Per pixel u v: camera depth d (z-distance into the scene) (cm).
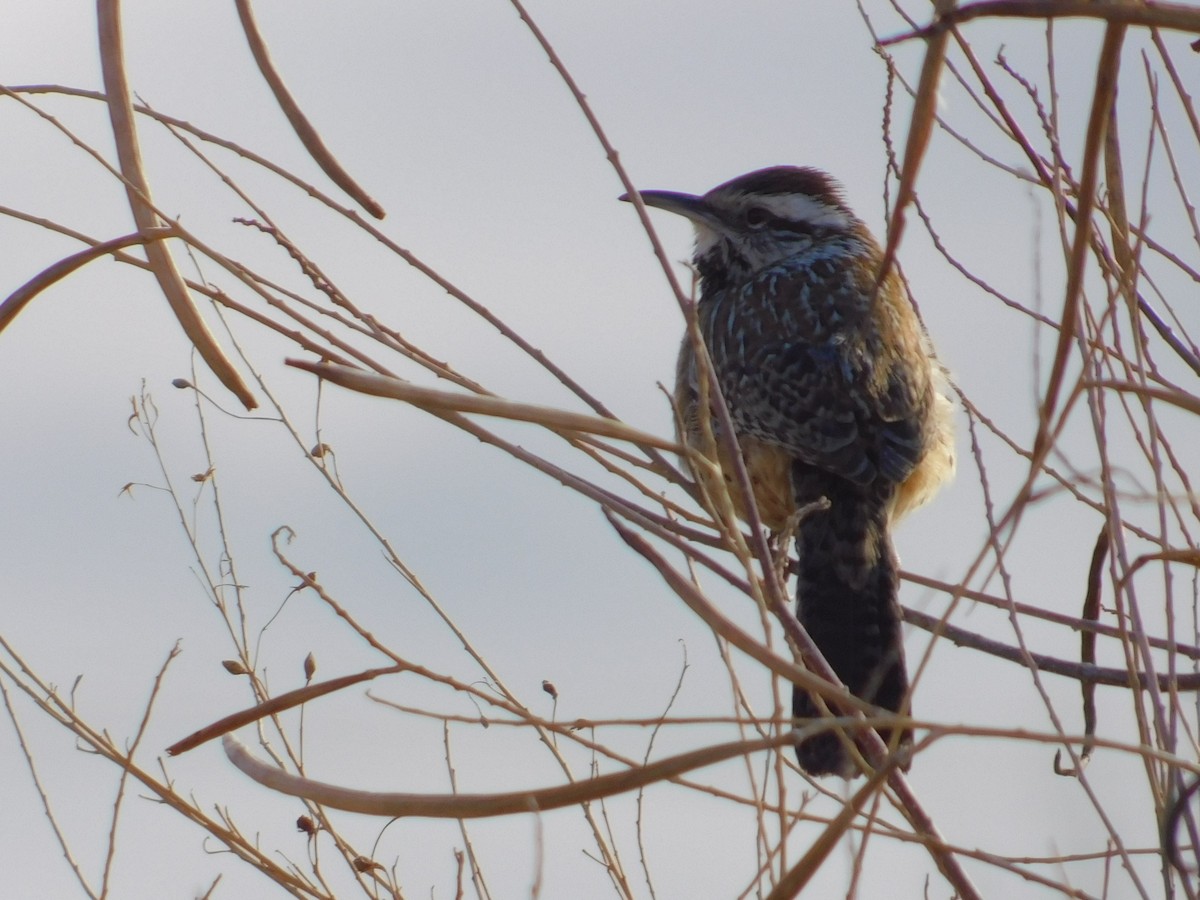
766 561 507
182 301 591
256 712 546
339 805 470
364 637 642
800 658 504
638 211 524
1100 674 708
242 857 606
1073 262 408
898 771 494
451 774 634
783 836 470
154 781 608
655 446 480
